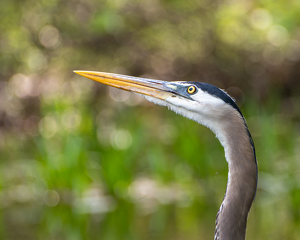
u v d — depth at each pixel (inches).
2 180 459.5
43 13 678.5
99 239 306.7
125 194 422.0
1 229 324.2
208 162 464.4
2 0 675.4
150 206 390.3
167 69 733.9
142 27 693.3
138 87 219.9
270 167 466.6
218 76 743.1
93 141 464.4
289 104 737.0
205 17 705.6
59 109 539.2
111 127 607.5
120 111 681.6
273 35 709.3
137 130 486.3
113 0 640.4
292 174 435.8
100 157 459.5
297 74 735.1
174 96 210.8
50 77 706.2
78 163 423.8
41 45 696.4
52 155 444.8
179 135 494.0
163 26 706.2
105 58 713.0
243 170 191.6
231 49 732.0
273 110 652.1
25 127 689.0
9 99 698.2
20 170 494.9
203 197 416.2
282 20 677.3
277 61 733.9
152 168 453.7
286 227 331.0
